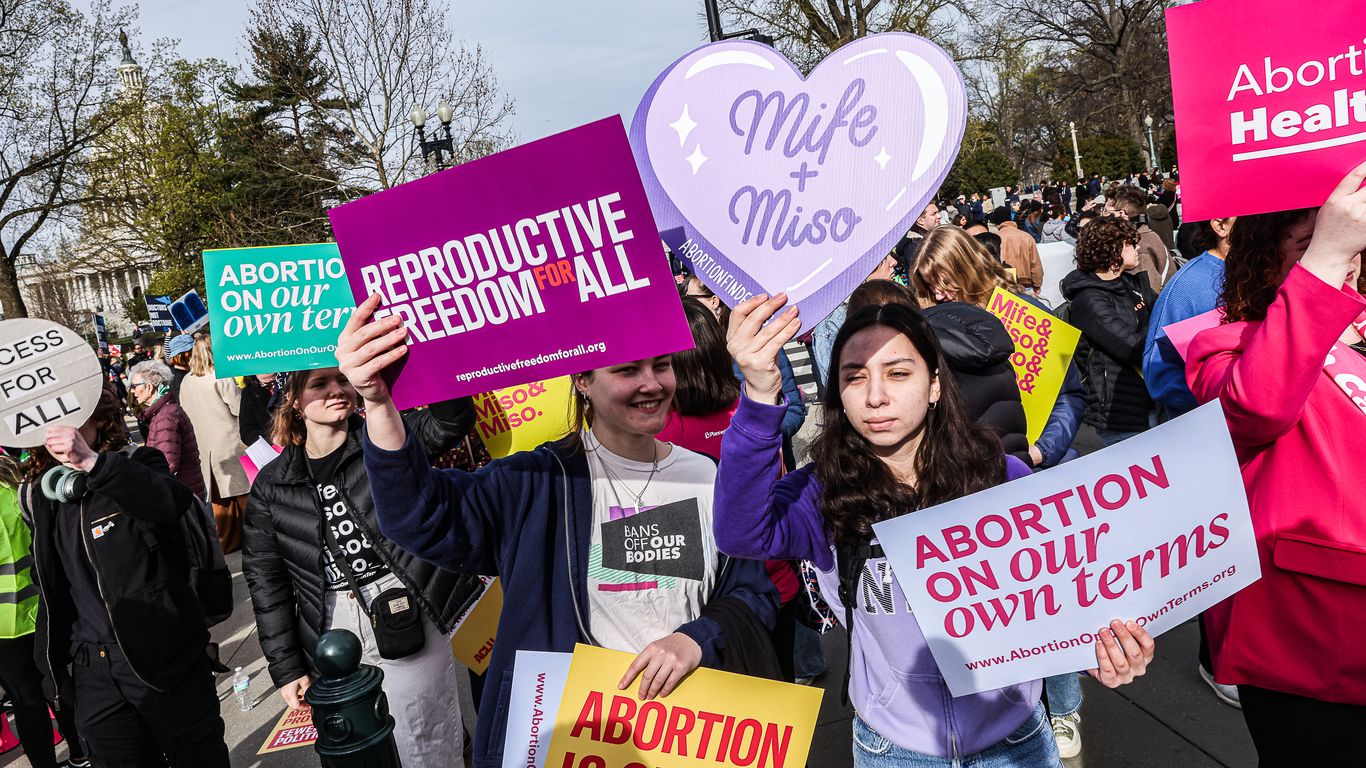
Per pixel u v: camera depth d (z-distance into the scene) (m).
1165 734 3.45
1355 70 1.76
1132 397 4.53
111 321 57.69
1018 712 2.01
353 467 3.00
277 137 33.84
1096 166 41.84
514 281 1.85
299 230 33.19
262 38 31.14
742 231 1.96
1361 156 1.78
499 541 2.19
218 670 3.44
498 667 2.14
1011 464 2.18
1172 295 2.98
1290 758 2.04
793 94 1.90
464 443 3.89
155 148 31.14
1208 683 3.72
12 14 25.09
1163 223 10.16
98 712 3.23
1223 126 1.86
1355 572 1.87
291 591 3.14
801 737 2.04
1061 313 5.38
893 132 1.83
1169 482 1.80
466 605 3.01
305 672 3.13
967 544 1.85
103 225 31.12
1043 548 1.83
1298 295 1.78
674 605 2.20
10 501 3.71
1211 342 2.13
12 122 26.11
